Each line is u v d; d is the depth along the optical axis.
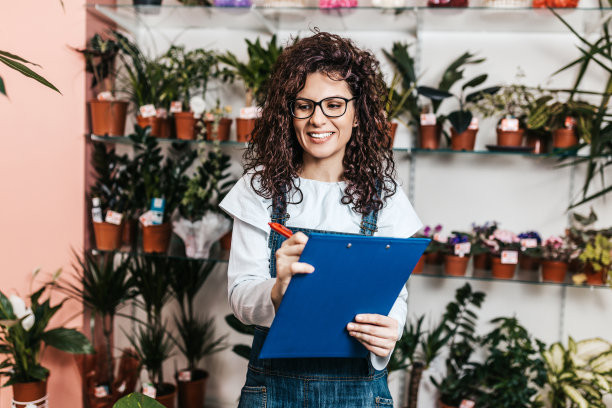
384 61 2.70
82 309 2.64
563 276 2.38
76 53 2.53
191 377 2.71
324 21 2.60
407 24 2.57
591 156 2.22
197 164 2.86
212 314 2.91
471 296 2.65
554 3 2.23
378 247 0.99
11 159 2.35
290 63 1.21
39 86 2.41
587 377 2.34
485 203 2.69
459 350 2.62
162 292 2.60
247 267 1.25
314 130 1.19
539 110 2.35
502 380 2.42
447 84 2.51
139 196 2.61
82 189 2.63
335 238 0.93
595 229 2.52
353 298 1.05
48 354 2.52
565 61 2.56
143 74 2.58
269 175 1.26
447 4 2.30
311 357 1.19
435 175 2.72
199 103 2.51
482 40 2.63
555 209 2.63
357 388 1.25
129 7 2.46
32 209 2.43
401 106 2.53
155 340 2.61
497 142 2.46
